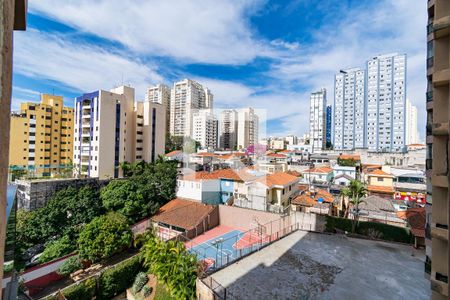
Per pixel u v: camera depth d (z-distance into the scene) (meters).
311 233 12.67
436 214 3.72
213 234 14.77
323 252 10.23
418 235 10.72
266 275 8.20
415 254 10.15
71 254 13.33
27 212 15.86
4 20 1.14
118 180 21.14
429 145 4.00
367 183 24.72
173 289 8.05
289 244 11.07
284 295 7.06
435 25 3.58
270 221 14.47
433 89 3.77
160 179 20.88
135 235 14.96
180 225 14.95
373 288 7.52
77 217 16.03
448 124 3.39
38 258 13.25
